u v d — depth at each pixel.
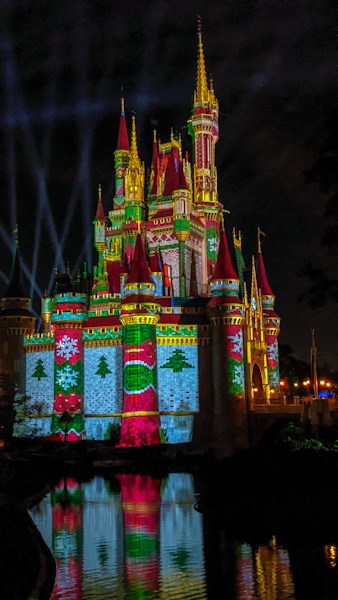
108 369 84.06
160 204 102.19
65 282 109.00
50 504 39.00
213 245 105.75
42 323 107.38
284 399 83.50
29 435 85.75
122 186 109.81
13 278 94.88
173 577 21.31
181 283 96.94
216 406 81.00
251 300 90.88
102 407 83.56
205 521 31.81
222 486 36.12
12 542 25.61
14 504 37.88
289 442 41.03
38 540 26.58
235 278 84.00
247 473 35.28
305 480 33.44
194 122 109.44
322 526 26.91
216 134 111.25
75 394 83.56
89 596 19.31
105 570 22.36
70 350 84.50
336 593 19.03
